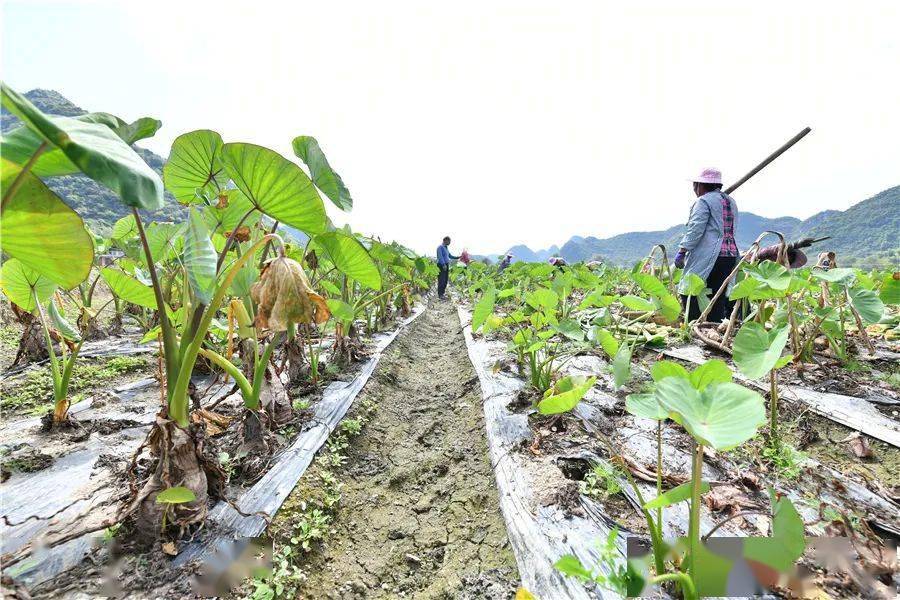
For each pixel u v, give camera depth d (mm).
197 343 1372
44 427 2135
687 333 3611
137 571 1276
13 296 2115
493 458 2096
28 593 1164
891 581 1134
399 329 5406
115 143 1042
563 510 1537
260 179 1433
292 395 2717
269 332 1934
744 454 1839
